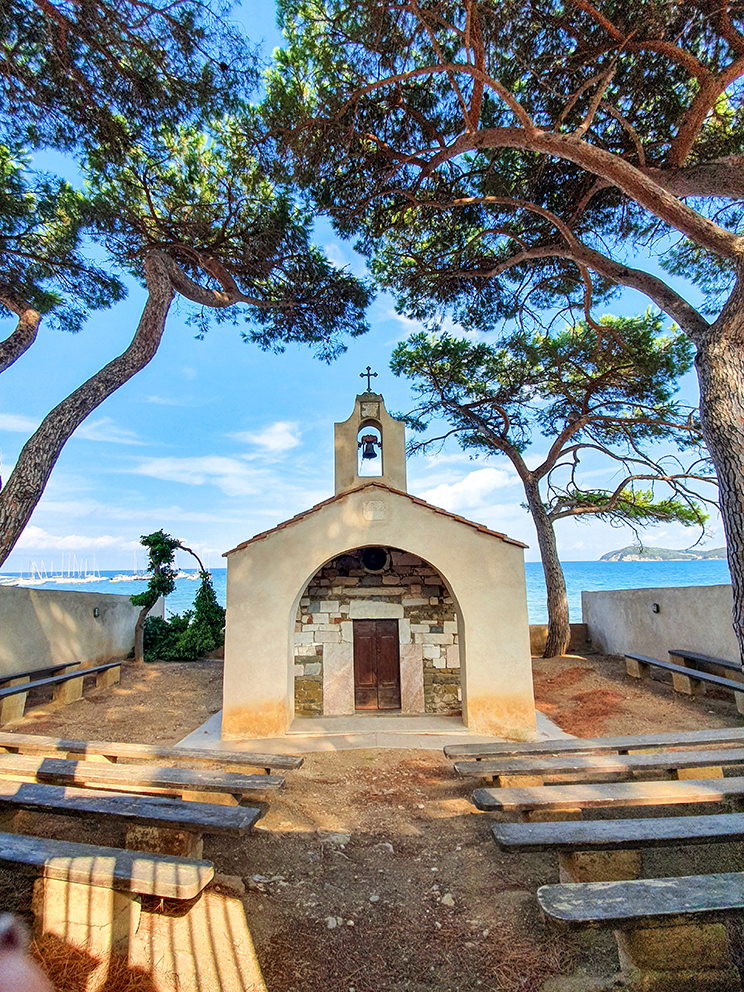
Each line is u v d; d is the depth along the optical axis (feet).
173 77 20.17
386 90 22.93
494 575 25.17
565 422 44.60
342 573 28.60
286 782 18.35
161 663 41.70
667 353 37.01
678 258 27.86
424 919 10.73
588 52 19.72
